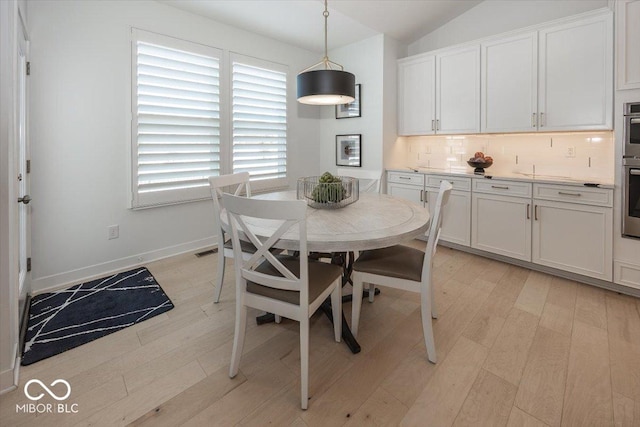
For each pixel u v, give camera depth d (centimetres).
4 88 157
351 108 443
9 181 163
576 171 317
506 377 168
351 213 208
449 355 187
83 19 271
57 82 262
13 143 169
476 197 340
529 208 303
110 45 287
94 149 286
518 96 318
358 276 194
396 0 340
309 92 235
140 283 281
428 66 391
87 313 232
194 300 253
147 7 306
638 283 250
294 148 454
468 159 392
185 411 149
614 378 166
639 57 239
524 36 311
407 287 184
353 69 437
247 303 168
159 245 338
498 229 326
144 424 142
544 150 336
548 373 171
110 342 200
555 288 272
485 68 341
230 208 157
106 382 167
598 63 270
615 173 254
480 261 335
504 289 271
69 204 277
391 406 151
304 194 232
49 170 264
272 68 413
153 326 218
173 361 183
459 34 388
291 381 168
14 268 177
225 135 374
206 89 353
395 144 432
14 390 161
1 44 156
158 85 317
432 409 149
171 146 331
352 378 170
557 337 203
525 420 142
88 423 142
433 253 191
